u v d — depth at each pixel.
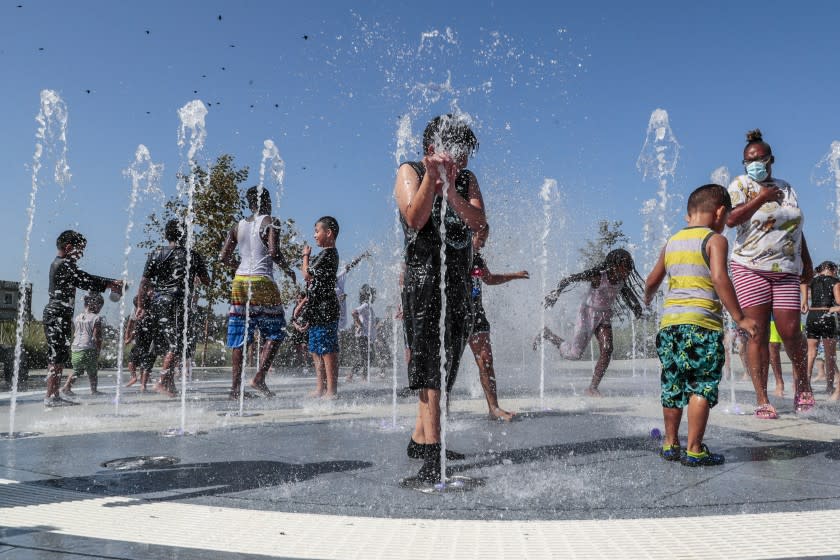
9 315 16.38
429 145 3.03
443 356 2.80
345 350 13.24
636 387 7.71
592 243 17.16
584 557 1.82
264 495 2.50
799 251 4.86
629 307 6.48
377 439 3.77
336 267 6.55
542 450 3.38
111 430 4.22
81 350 7.25
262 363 6.69
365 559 1.80
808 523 2.13
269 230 6.45
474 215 2.80
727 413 4.90
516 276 4.54
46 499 2.45
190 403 6.13
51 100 5.89
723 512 2.27
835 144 6.26
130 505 2.36
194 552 1.85
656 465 3.02
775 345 6.39
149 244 17.72
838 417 4.65
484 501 2.39
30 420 4.85
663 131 6.40
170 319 6.91
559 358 11.91
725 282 3.10
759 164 4.81
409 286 2.86
